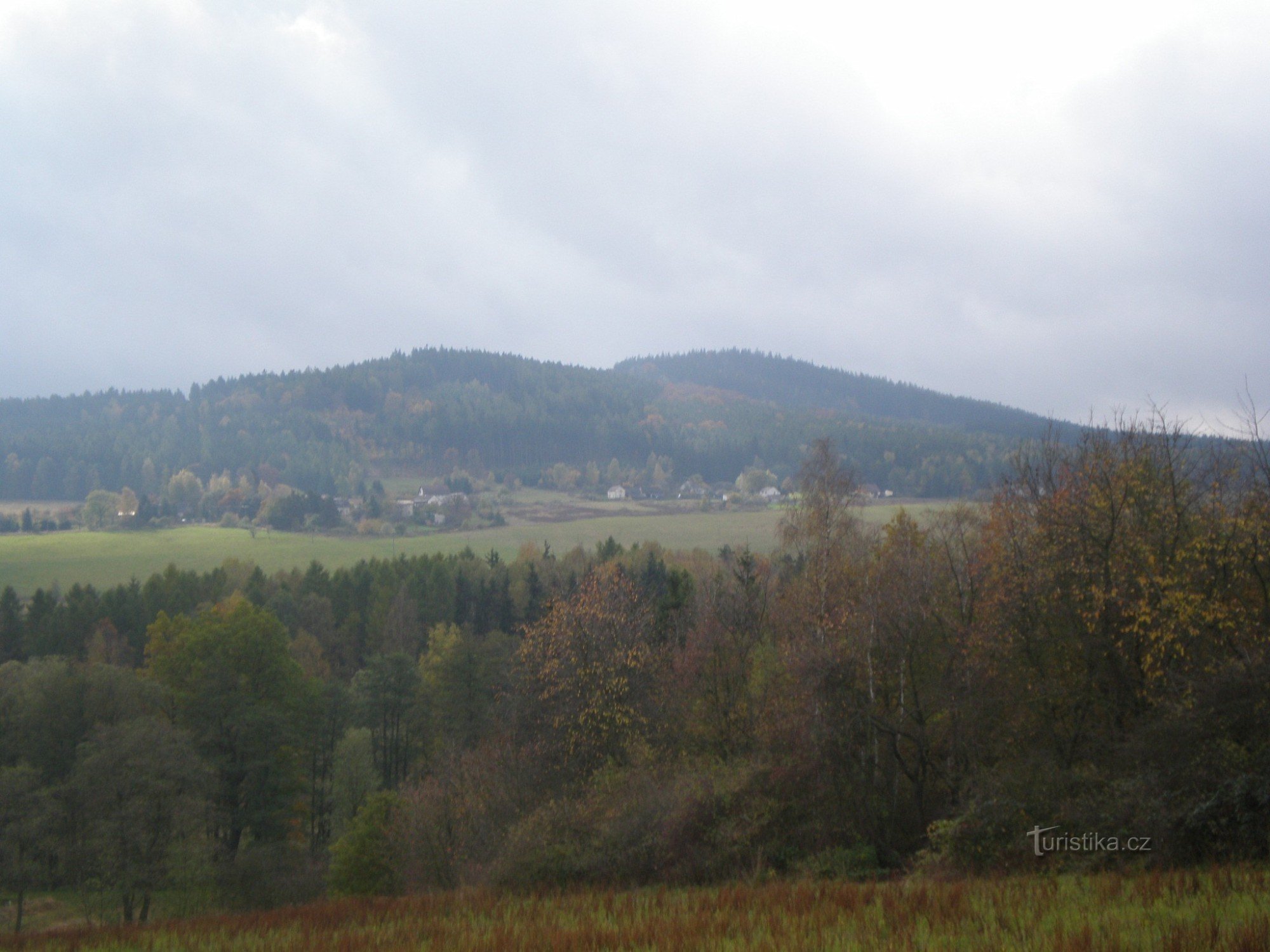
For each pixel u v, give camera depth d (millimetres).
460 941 13070
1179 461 22344
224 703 41250
